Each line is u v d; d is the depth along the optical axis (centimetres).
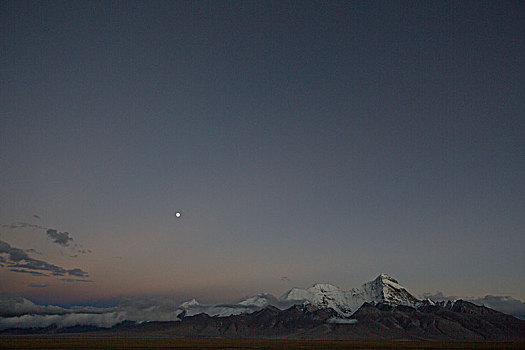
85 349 18638
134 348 19888
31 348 18625
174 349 19675
